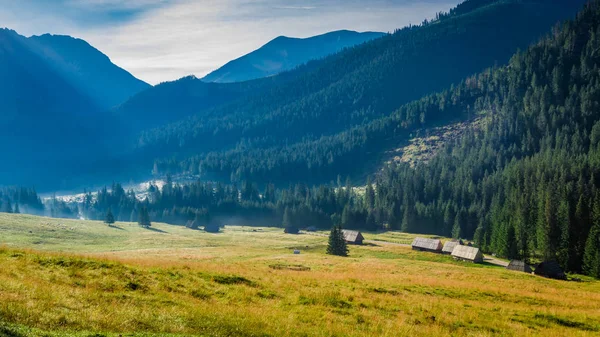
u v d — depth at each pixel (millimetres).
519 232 130125
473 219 191125
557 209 136625
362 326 27875
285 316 28203
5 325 17594
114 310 23000
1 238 110062
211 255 86312
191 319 24047
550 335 30328
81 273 30344
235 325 24156
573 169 171125
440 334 27922
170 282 32469
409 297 39250
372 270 65750
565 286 72438
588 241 108812
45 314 20250
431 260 115188
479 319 32969
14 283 23797
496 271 85375
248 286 36125
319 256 89938
